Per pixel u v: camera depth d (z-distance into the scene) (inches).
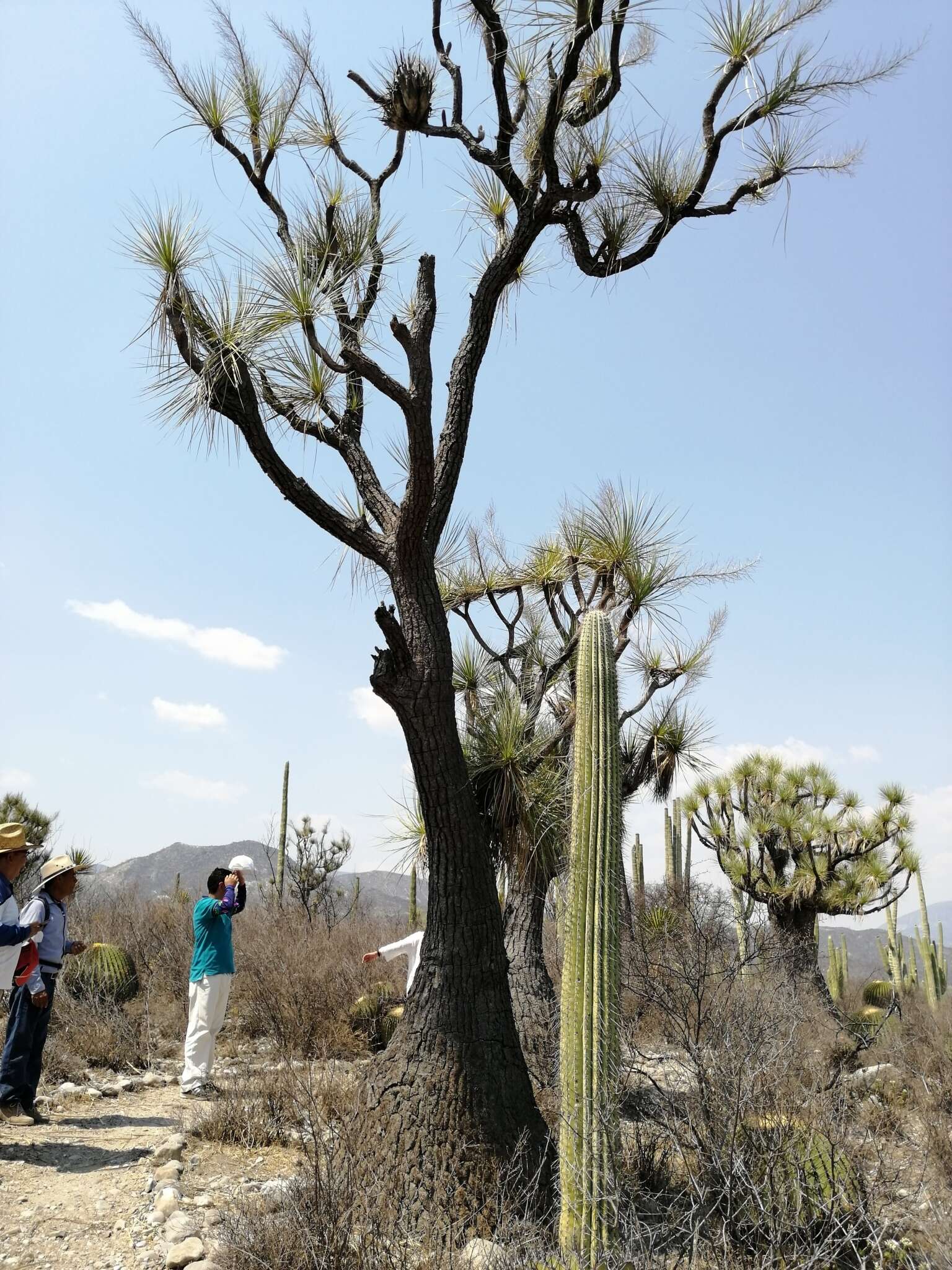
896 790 529.0
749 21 207.9
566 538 298.5
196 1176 195.5
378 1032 343.6
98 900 574.2
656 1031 259.0
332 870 705.6
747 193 224.2
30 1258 155.2
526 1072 197.8
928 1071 277.4
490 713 258.2
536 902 283.4
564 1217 151.2
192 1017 267.0
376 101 228.8
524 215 221.1
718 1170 166.6
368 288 226.7
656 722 341.4
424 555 207.3
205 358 191.9
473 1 202.5
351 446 218.4
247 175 228.1
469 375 220.2
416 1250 162.9
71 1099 259.1
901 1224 166.2
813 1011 296.0
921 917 624.1
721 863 543.2
